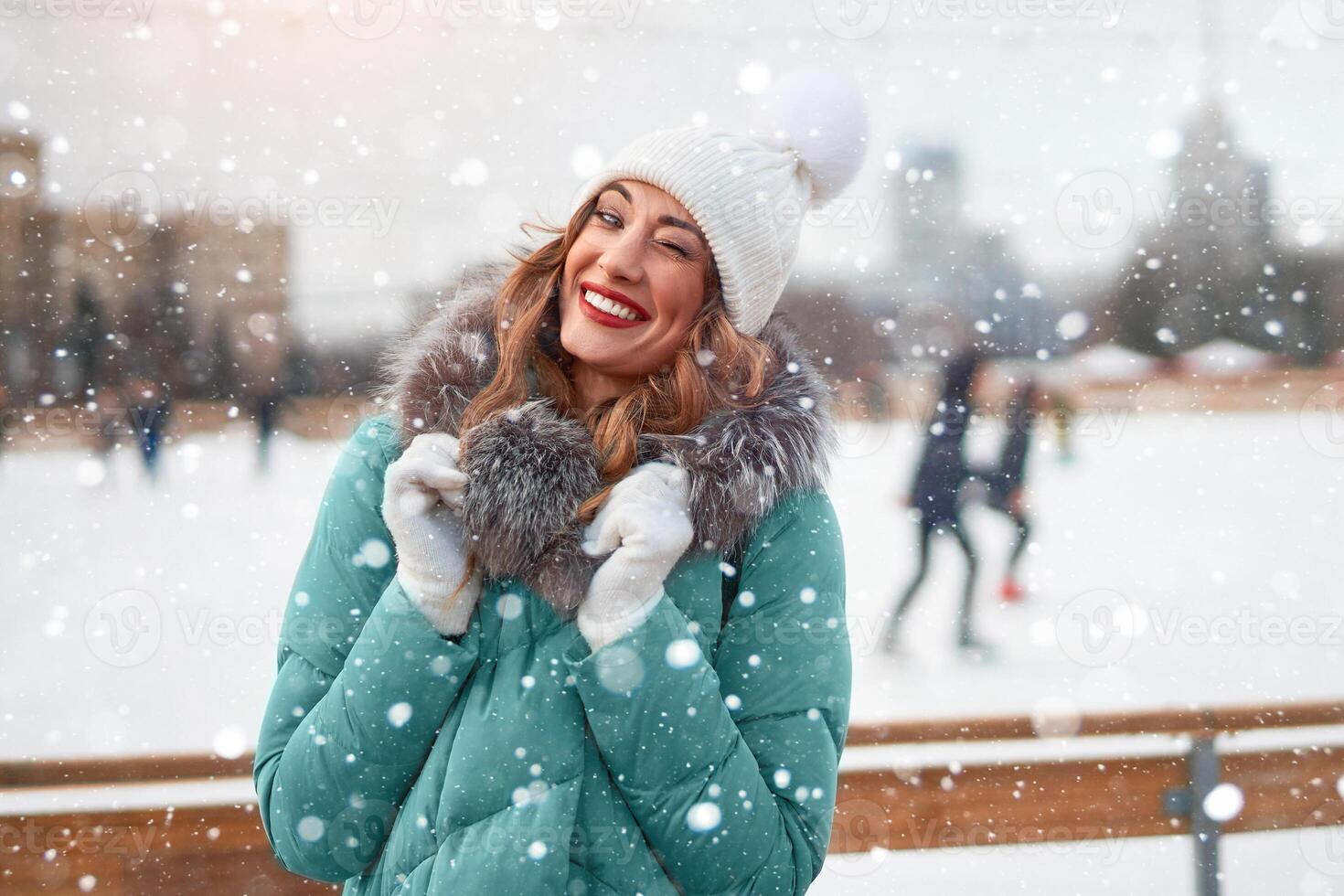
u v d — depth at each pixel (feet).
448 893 3.11
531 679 3.28
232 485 25.32
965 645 13.64
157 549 18.69
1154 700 11.37
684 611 3.48
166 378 33.04
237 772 6.48
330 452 31.12
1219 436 37.52
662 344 3.76
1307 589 17.85
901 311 34.06
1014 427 15.83
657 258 3.73
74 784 6.33
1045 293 38.73
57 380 31.35
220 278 33.78
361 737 3.22
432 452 3.40
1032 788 7.23
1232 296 45.11
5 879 6.10
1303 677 12.55
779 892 3.38
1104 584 17.89
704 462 3.52
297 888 6.33
